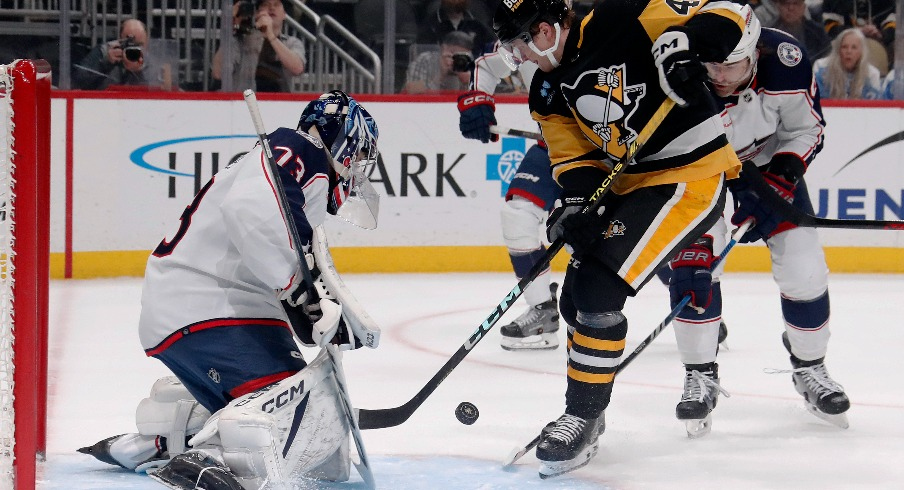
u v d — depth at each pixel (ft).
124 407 24.93
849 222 21.58
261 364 16.80
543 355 32.24
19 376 15.99
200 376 17.10
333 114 17.33
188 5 47.78
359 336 16.92
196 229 17.08
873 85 50.60
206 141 45.88
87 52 47.39
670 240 18.65
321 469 18.28
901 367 30.27
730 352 32.45
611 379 19.13
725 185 19.56
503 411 24.57
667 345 33.24
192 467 15.81
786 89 22.30
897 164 48.14
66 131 44.70
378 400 25.85
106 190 45.32
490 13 49.78
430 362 30.78
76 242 45.29
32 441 16.10
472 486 18.42
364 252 47.29
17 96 15.80
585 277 18.84
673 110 18.61
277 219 16.02
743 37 20.21
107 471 18.88
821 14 50.34
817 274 22.90
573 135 20.31
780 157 22.89
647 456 20.67
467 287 44.52
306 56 49.14
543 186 33.68
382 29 49.32
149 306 17.15
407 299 41.73
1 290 15.90
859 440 22.09
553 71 19.43
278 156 16.58
